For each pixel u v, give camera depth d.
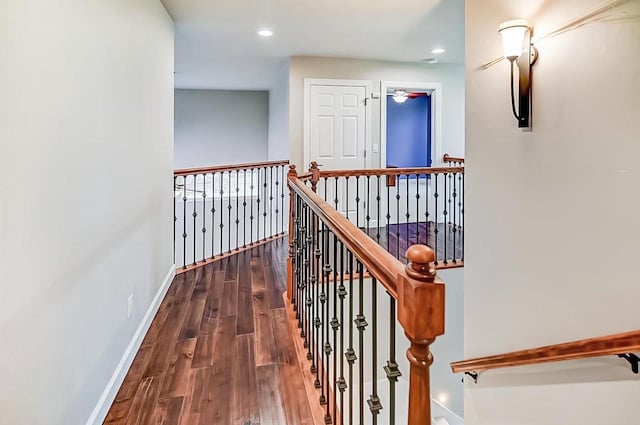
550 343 1.87
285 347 2.50
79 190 1.65
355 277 3.63
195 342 2.56
